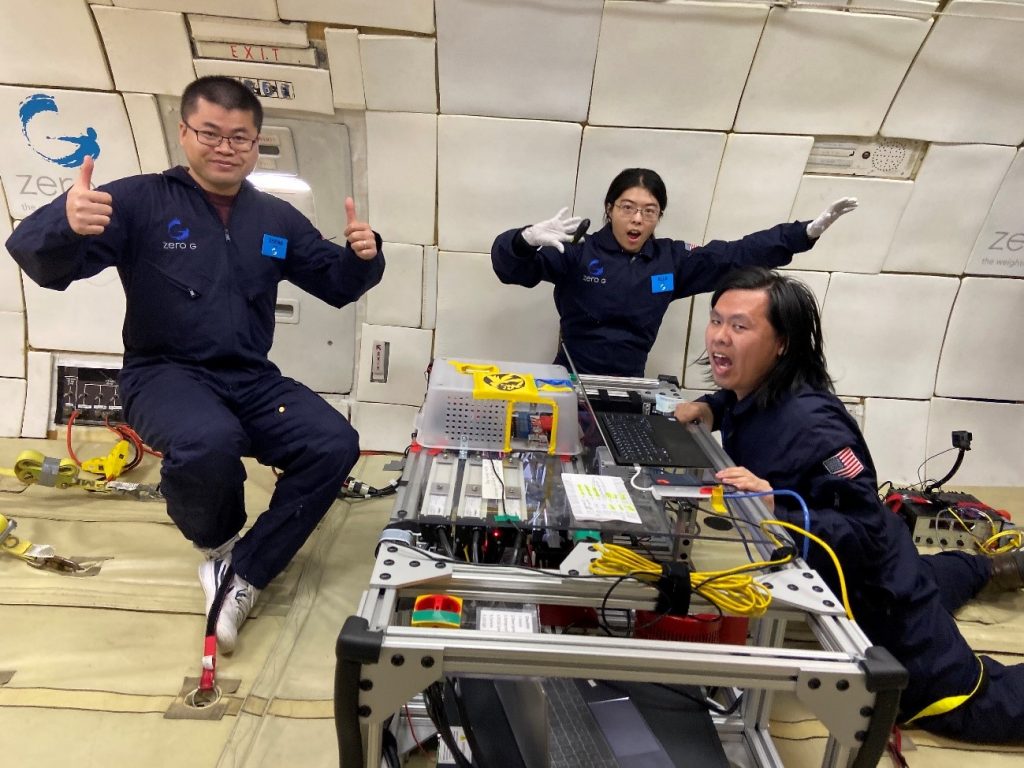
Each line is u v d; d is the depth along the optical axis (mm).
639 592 1104
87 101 2404
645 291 2393
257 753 1451
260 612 1869
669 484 1359
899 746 1544
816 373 1511
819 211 2605
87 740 1451
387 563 1115
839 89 2354
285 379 2045
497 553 1287
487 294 2707
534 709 1076
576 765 1146
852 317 2762
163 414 1762
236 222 1953
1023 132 2422
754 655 976
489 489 1341
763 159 2504
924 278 2701
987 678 1553
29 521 2148
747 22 2215
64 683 1584
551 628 1384
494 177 2525
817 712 979
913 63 2299
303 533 1858
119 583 1921
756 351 1466
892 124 2426
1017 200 2549
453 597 1077
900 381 2840
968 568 2025
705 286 2439
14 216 2598
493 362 1814
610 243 2402
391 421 2863
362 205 2625
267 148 2520
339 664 941
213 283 1899
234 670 1669
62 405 2762
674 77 2344
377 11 2211
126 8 2211
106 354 2770
